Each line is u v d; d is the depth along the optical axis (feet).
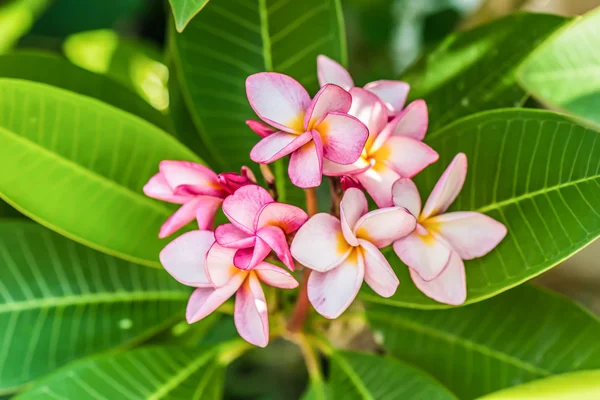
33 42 3.84
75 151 2.68
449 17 4.03
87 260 2.87
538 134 2.53
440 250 2.45
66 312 2.83
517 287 2.75
